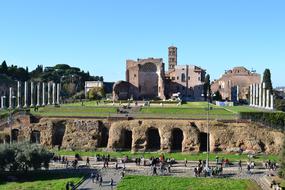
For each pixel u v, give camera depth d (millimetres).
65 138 133625
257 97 194375
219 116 136500
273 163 107500
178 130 133625
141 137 129500
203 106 169500
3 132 135250
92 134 133375
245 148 126188
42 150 100562
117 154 122375
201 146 131625
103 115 140875
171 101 189375
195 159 115625
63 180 90188
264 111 147750
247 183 89000
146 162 109500
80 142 132500
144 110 154000
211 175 96812
